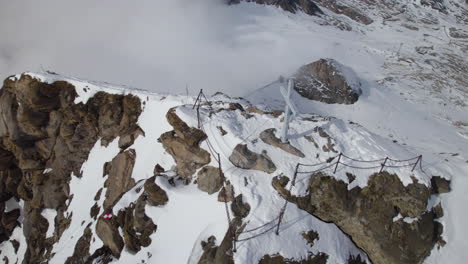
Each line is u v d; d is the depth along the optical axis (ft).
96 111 80.94
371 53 231.91
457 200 52.26
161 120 67.46
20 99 83.66
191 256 42.86
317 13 321.32
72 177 84.33
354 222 48.19
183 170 54.90
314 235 44.86
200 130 55.67
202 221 46.73
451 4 403.13
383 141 61.67
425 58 228.22
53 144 88.12
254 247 40.68
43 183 88.89
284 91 49.83
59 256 68.44
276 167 50.26
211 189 48.91
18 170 96.68
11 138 87.04
